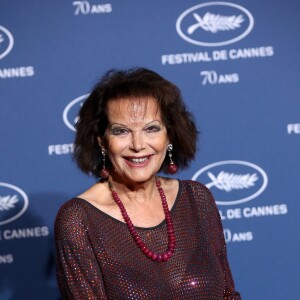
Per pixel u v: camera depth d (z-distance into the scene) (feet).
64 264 6.18
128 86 6.15
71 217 6.20
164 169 6.85
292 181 9.96
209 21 9.73
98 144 6.47
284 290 10.10
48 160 9.73
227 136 9.86
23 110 9.63
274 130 9.87
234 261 10.06
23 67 9.58
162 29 9.70
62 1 9.58
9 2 9.51
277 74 9.81
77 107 9.68
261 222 10.02
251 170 9.93
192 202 6.82
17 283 9.91
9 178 9.71
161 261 6.31
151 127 6.17
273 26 9.77
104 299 6.13
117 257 6.21
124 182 6.54
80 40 9.63
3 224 9.80
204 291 6.31
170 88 6.29
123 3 9.64
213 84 9.78
